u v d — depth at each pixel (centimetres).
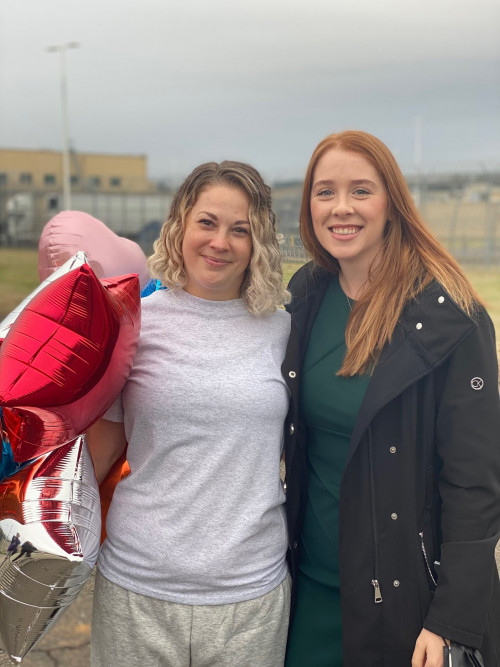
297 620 199
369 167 187
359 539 183
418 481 182
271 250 185
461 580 172
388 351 180
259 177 184
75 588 166
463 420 175
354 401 186
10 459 171
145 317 186
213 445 175
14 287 1328
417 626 180
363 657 183
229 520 175
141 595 175
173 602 174
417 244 189
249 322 188
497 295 948
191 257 184
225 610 174
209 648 174
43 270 230
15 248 3247
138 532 176
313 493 197
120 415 189
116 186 4603
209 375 178
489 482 174
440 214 2453
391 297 184
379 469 182
